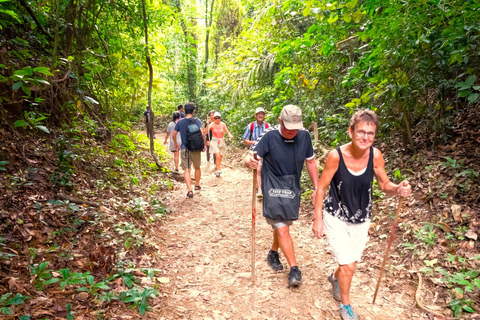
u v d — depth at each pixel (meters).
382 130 5.87
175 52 16.73
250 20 8.59
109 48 7.71
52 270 2.93
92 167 5.33
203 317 2.88
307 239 4.55
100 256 3.27
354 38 6.11
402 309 3.02
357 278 3.53
